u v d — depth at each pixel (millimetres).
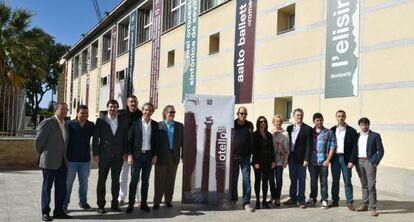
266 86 15945
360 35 12211
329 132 8938
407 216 8133
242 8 17406
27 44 21156
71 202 8883
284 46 15125
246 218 7801
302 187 8875
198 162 8844
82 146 7898
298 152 8938
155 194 8398
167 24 25031
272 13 15789
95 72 40406
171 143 8469
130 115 8586
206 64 20047
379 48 11656
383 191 11016
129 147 8078
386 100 11406
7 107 15062
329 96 13133
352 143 8688
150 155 8188
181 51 22891
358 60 12227
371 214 8234
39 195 9398
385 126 11406
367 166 8391
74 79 50531
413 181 10359
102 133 7973
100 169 7941
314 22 13875
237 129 8836
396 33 11219
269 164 8859
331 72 13086
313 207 8938
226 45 18516
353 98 12352
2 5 20938
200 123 8859
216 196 8812
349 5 12586
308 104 13969
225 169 8805
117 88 32812
